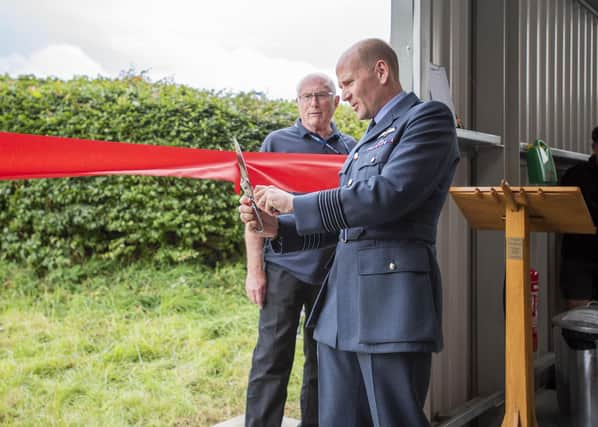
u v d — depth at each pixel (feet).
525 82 11.46
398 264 4.87
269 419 7.50
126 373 11.60
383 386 4.86
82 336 12.76
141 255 15.39
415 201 4.71
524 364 6.98
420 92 8.48
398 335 4.69
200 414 10.43
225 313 14.67
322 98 7.72
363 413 5.32
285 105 15.84
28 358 11.56
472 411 9.74
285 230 5.44
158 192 14.89
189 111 14.83
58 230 14.47
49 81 14.67
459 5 10.12
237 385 11.71
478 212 7.64
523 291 6.99
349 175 5.36
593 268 12.59
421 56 8.52
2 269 14.19
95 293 14.30
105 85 14.60
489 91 10.53
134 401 10.52
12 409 9.85
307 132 7.85
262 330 7.61
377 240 4.96
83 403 10.33
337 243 5.64
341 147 8.01
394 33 8.90
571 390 9.36
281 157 7.03
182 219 15.03
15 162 4.70
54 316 13.35
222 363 12.39
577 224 6.98
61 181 14.15
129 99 14.53
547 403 11.23
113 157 5.25
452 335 10.00
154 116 14.65
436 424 9.17
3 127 13.66
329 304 5.23
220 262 16.02
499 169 10.51
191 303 14.66
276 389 7.51
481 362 10.71
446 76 9.20
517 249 7.02
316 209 4.76
